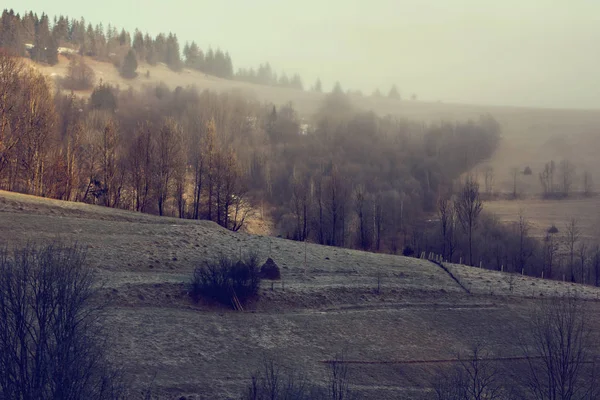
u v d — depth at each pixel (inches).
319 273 2630.4
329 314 2235.5
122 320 1916.8
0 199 2736.2
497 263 3695.9
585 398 1797.5
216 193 3693.4
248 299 2201.0
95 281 2084.2
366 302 2381.9
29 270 1414.9
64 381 1242.0
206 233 2906.0
